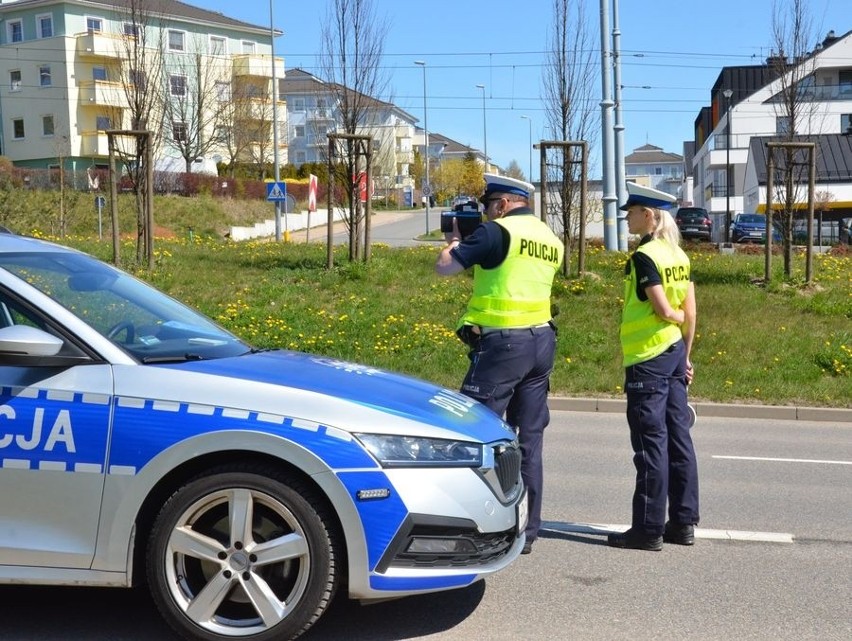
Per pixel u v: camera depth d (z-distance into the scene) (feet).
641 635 14.17
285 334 43.14
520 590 16.12
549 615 14.93
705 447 30.17
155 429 12.76
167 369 13.32
